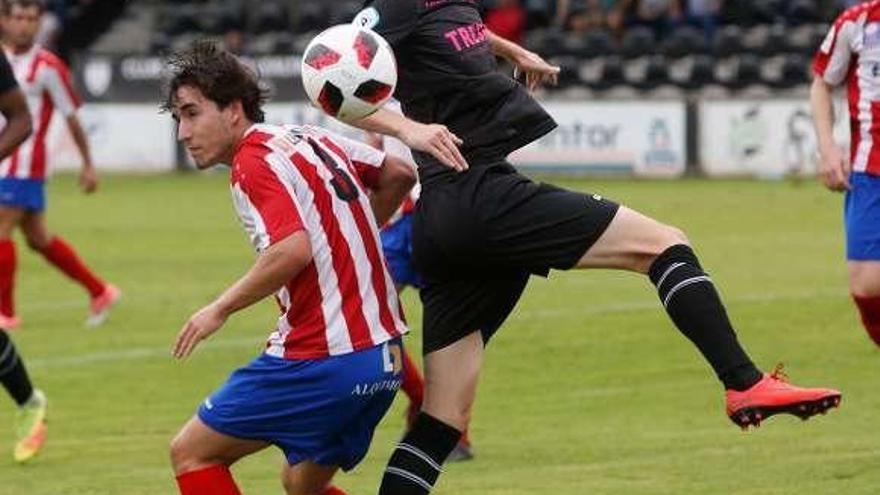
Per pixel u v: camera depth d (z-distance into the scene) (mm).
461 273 16047
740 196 56656
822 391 14617
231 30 78188
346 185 15250
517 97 16109
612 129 64375
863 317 23141
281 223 14602
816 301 33969
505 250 15719
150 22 81500
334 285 15023
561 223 15523
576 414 24703
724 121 63625
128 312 34688
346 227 15125
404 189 16078
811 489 19422
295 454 15328
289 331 15070
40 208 32688
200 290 37594
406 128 15297
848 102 22844
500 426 23938
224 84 15125
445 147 15188
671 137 64000
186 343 14633
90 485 20609
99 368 28625
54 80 33094
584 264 15656
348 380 15008
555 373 27859
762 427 23281
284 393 15023
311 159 15094
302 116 68188
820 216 50781
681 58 70688
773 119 63000
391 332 15352
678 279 15266
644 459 21500
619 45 71438
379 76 15320
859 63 22625
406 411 23109
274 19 77938
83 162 34938
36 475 21219
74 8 80750
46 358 29594
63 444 23094
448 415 16250
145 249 45406
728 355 15031
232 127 15234
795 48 69438
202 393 26594
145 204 58156
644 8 72438
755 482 19906
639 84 68938
